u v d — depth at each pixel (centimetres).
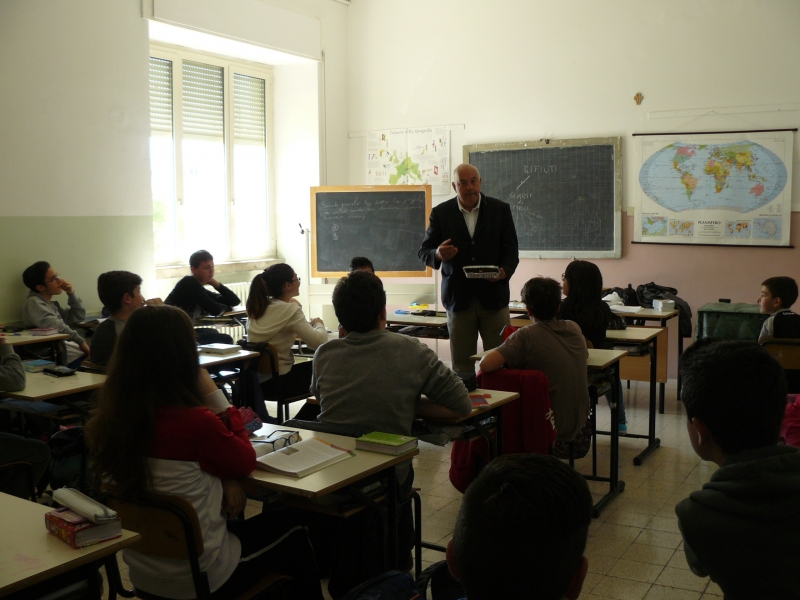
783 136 568
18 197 498
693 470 397
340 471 194
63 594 148
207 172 696
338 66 756
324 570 240
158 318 175
